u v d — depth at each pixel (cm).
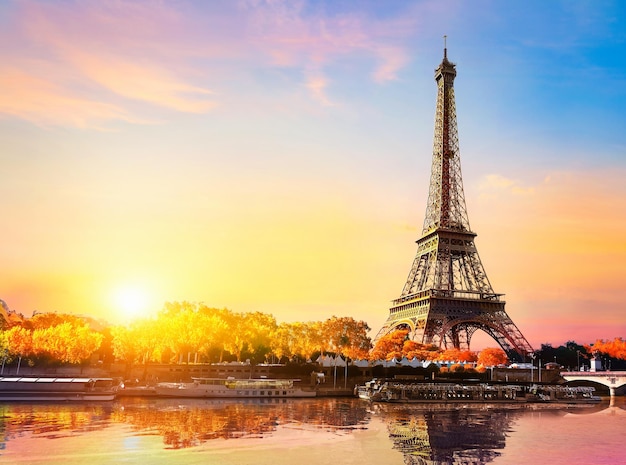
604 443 10369
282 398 18325
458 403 18212
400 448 9400
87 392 15425
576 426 12781
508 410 16350
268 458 8325
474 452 9281
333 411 14325
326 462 8206
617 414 15875
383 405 16525
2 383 15012
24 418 11644
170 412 13225
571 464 8556
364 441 9875
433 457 8800
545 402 19762
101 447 8738
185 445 9056
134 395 17112
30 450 8412
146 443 9138
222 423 11512
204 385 17950
